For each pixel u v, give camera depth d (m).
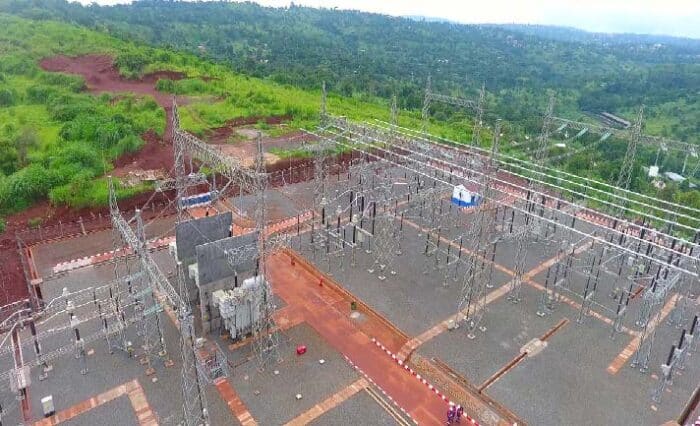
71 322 34.94
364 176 61.12
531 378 35.97
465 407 33.72
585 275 46.00
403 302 43.88
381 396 34.31
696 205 66.06
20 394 31.91
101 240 52.53
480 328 40.84
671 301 44.88
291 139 83.44
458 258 46.91
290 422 31.78
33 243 51.50
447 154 57.66
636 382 35.91
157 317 36.03
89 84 103.19
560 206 55.22
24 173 59.28
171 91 103.44
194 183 51.34
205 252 36.97
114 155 68.50
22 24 136.12
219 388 34.19
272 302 41.16
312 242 51.12
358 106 109.75
